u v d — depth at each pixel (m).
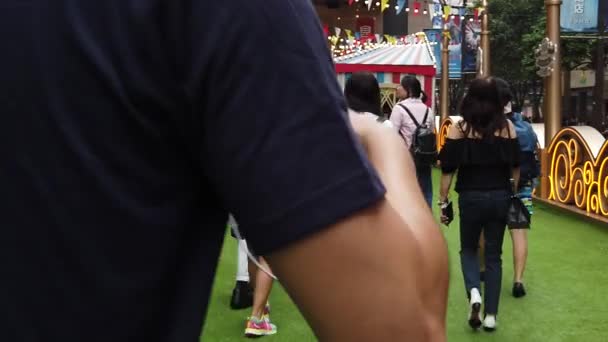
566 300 5.91
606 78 34.44
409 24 33.66
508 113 6.20
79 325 0.81
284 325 5.15
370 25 32.41
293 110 0.79
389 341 0.80
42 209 0.80
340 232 0.79
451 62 27.52
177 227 0.85
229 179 0.81
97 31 0.80
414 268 0.82
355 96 5.08
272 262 0.82
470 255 5.30
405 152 1.06
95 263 0.80
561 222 9.31
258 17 0.79
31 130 0.79
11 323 0.80
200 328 0.88
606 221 8.81
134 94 0.80
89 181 0.80
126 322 0.82
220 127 0.80
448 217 5.56
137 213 0.81
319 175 0.79
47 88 0.79
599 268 6.93
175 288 0.87
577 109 38.16
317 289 0.80
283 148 0.79
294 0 0.83
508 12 31.88
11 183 0.80
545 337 5.04
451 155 5.20
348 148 0.81
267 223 0.79
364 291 0.80
